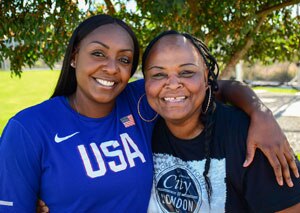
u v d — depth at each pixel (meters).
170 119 1.95
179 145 2.00
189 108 1.92
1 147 1.87
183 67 1.90
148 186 2.03
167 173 2.03
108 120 2.06
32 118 1.91
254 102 2.12
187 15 3.59
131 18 4.39
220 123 1.97
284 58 5.57
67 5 3.40
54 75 20.72
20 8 3.52
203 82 1.96
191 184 1.96
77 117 2.00
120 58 2.02
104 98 1.99
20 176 1.84
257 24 4.57
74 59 2.12
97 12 4.51
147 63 1.99
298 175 1.81
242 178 1.87
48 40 3.73
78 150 1.91
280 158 1.80
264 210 1.83
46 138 1.89
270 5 4.44
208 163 1.93
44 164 1.88
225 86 2.40
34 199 1.92
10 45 3.93
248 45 4.72
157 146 2.09
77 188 1.87
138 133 2.12
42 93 15.38
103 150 1.96
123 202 1.95
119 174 1.93
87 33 2.01
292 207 1.79
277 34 5.17
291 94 13.79
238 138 1.90
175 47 1.92
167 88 1.91
